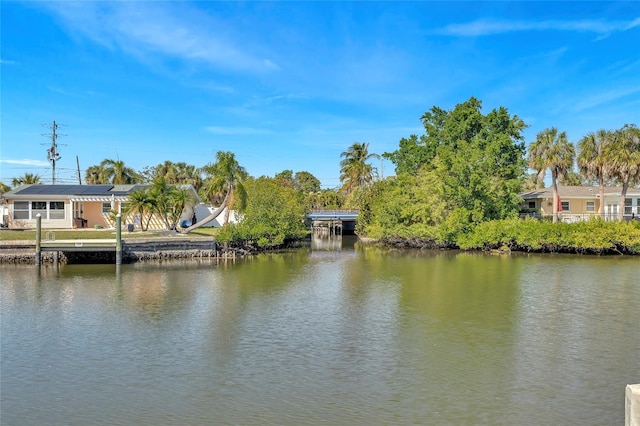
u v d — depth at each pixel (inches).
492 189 2150.6
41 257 1515.7
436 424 469.1
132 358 646.5
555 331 766.5
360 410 497.4
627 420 240.5
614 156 2059.5
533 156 2329.0
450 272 1408.7
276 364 622.8
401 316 862.5
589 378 578.2
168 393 537.6
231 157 1919.3
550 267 1501.0
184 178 3641.7
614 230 1806.1
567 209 2522.1
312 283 1212.5
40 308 924.6
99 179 3516.2
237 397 527.5
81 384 562.9
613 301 979.9
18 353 667.4
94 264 1524.4
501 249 2007.9
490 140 2304.4
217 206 2423.7
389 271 1434.5
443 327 789.9
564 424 467.8
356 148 3964.1
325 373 593.0
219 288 1137.4
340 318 849.5
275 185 2282.2
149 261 1609.3
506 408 501.0
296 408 501.7
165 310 909.8
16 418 483.2
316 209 3523.6
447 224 2081.7
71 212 2017.7
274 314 879.7
